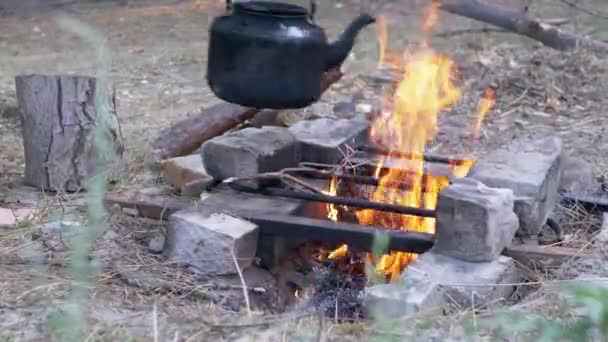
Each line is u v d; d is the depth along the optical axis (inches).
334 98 313.4
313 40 166.9
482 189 164.6
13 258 171.2
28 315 146.6
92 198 117.9
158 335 140.1
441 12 510.6
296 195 182.7
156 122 290.5
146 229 186.4
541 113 303.0
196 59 405.4
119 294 157.6
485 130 278.2
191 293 161.3
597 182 220.2
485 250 157.9
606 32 461.4
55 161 212.4
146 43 446.0
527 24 371.9
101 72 147.3
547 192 185.5
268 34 164.1
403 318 142.5
